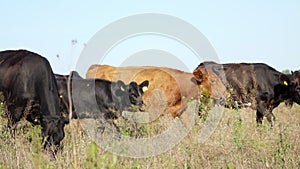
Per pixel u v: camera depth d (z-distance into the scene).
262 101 18.97
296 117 17.38
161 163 10.03
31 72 12.80
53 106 12.40
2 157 9.72
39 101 12.66
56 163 9.63
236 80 18.95
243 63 19.64
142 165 9.68
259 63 19.58
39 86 12.64
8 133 11.38
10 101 13.02
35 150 9.09
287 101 19.41
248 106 17.64
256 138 11.92
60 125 12.09
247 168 9.95
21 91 12.80
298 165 9.75
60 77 15.63
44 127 11.92
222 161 10.33
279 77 19.02
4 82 13.09
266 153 10.73
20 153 9.76
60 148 11.31
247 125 12.77
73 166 8.95
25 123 12.62
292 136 12.19
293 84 18.75
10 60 13.30
